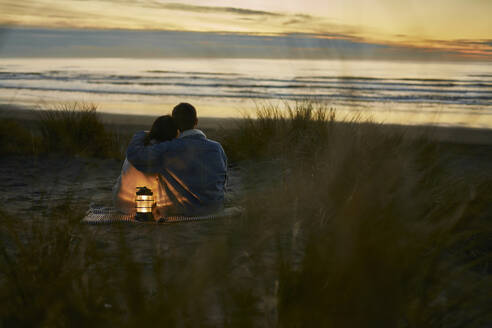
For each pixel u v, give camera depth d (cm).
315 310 103
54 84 2908
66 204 264
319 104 541
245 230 106
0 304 148
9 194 455
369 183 96
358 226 94
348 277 95
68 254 194
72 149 687
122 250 124
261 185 111
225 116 1555
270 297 114
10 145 677
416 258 106
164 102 2045
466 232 138
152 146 395
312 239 104
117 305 131
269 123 561
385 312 93
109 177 579
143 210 376
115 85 2892
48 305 142
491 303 137
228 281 115
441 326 130
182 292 106
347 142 102
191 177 399
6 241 234
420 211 102
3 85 2788
